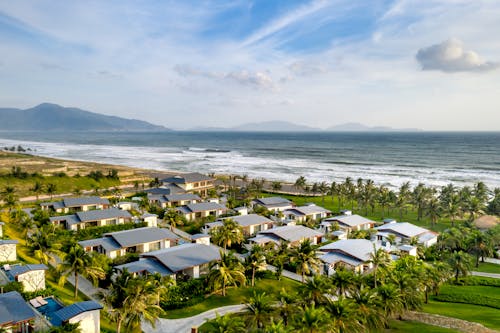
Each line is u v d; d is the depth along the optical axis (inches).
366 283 2492.6
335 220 4372.5
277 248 3408.0
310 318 1573.6
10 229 3444.9
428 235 4084.6
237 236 3393.2
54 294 2006.6
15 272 2057.1
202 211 4566.9
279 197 5895.7
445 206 4815.5
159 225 4247.0
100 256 2630.4
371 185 5782.5
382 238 3973.9
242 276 2490.2
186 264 2650.1
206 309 2262.6
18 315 1513.3
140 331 1908.2
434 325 2148.1
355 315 1765.5
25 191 5851.4
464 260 3041.3
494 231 3892.7
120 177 7844.5
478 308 2502.5
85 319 1673.2
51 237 2987.2
